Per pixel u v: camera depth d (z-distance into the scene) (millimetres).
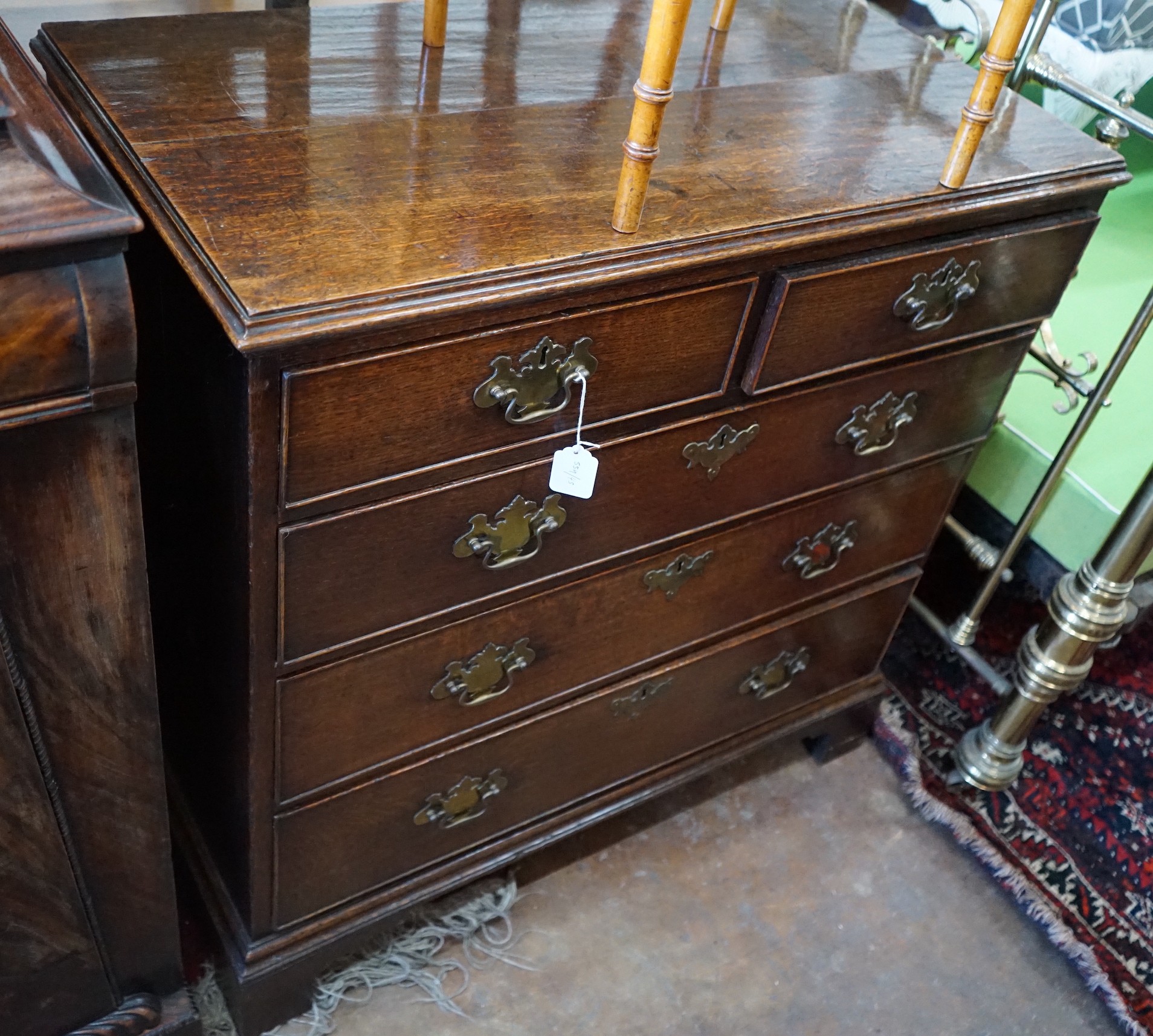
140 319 842
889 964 1293
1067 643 1292
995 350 1107
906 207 892
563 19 1072
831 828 1423
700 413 933
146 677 772
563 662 1053
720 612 1152
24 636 694
